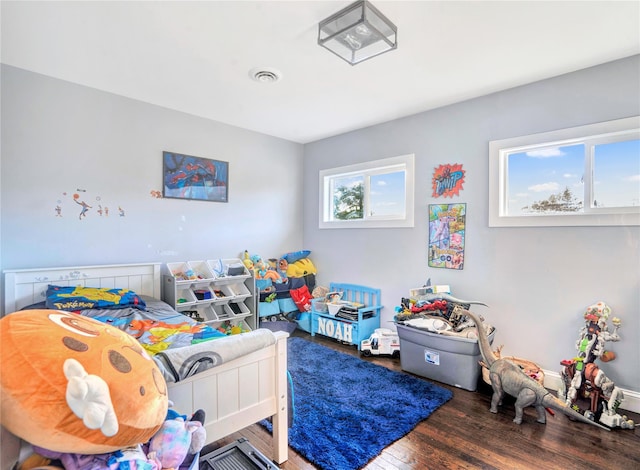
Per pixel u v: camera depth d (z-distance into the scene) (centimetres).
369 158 373
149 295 304
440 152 315
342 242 402
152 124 311
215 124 356
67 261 267
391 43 189
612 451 182
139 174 304
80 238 273
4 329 86
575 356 244
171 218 326
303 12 178
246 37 202
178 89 279
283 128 382
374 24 183
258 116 342
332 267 414
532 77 254
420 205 329
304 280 411
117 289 263
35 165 252
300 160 444
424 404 229
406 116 339
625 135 229
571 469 168
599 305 223
